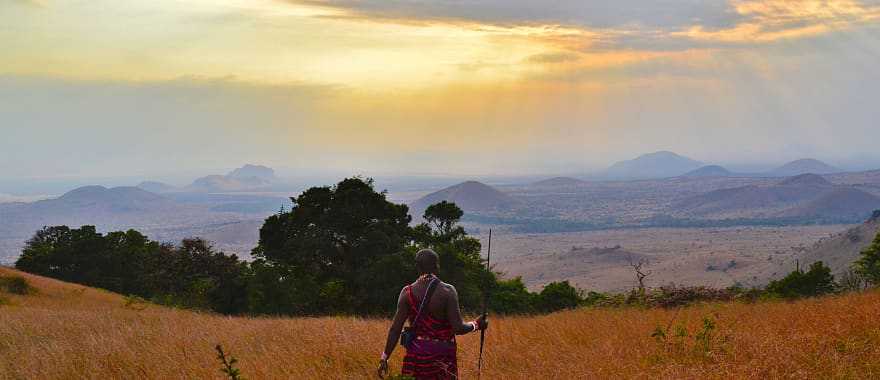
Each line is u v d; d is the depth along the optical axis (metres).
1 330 15.08
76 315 19.78
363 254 46.91
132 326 15.26
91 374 9.30
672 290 25.42
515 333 12.34
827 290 37.94
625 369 7.92
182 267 62.94
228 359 10.07
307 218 47.81
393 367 9.34
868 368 7.10
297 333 12.63
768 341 8.35
